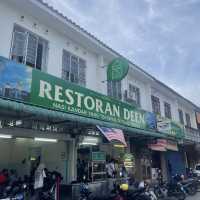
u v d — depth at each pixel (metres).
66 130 10.16
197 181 16.19
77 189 9.68
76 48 11.61
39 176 9.33
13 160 12.36
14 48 8.97
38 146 11.68
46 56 10.09
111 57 13.27
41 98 7.84
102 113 10.12
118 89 13.86
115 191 10.05
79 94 9.24
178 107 21.69
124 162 12.89
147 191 10.67
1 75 7.00
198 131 22.02
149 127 13.48
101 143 11.62
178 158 19.84
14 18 9.10
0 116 7.70
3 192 8.23
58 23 10.36
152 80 16.59
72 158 10.27
